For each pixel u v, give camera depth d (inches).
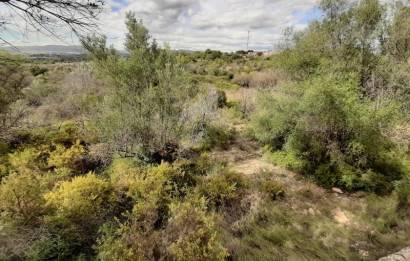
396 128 315.3
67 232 147.3
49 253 133.5
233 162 311.0
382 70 393.1
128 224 146.3
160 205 178.9
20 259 125.1
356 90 299.1
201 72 1272.1
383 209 207.0
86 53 256.5
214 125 389.7
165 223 164.9
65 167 262.5
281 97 333.7
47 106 516.7
